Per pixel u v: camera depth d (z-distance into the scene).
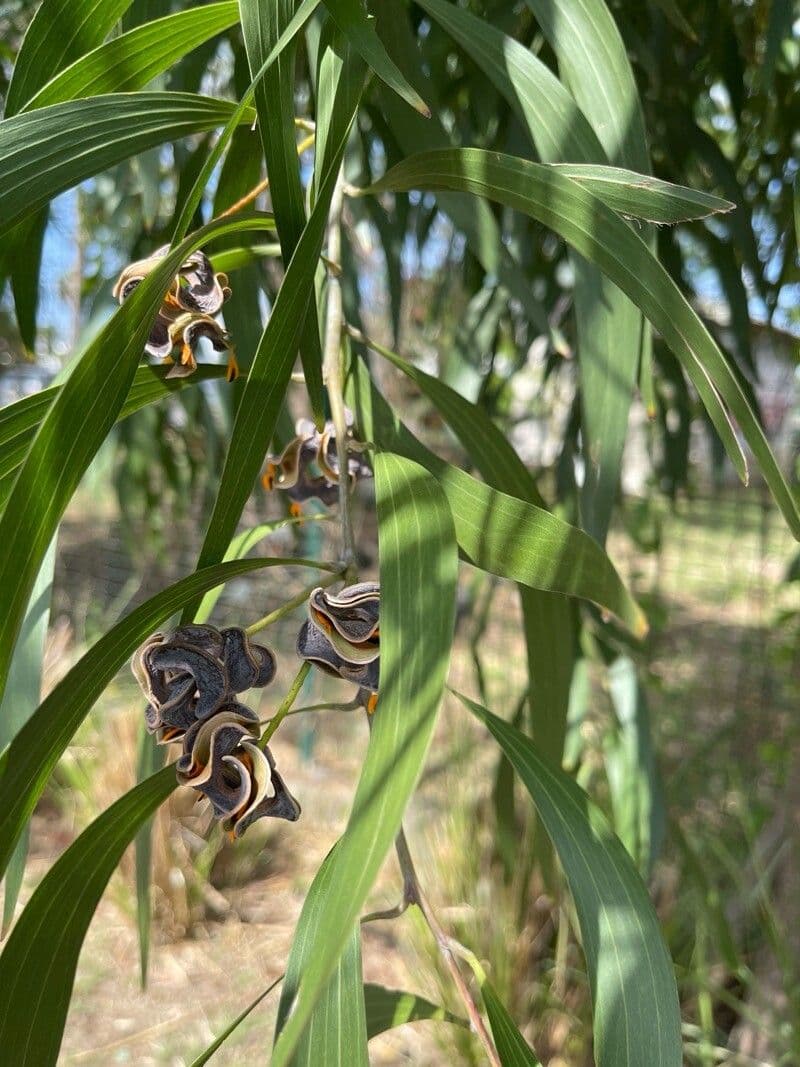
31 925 0.25
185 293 0.26
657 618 1.30
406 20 0.35
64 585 2.14
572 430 0.78
